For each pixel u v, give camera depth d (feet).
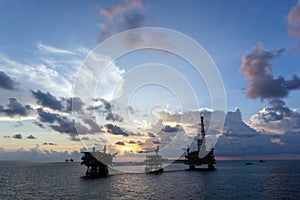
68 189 331.16
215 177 517.55
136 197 265.95
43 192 306.96
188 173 640.58
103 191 310.45
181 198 257.34
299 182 403.34
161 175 582.76
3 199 264.72
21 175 609.83
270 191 301.63
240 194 279.69
